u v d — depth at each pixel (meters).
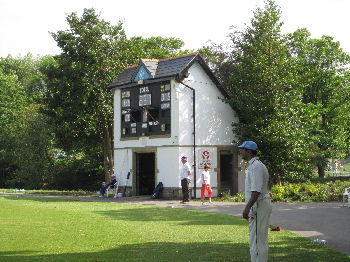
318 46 35.91
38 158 41.66
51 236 10.30
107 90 28.34
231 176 26.38
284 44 25.58
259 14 24.47
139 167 26.48
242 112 25.45
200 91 24.95
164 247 9.00
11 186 46.38
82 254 8.16
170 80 24.17
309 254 8.31
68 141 31.25
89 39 30.50
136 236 10.46
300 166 23.72
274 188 21.45
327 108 34.16
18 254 8.09
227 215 15.30
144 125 25.66
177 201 22.03
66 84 29.69
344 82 36.62
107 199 23.55
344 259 7.86
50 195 27.38
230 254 8.28
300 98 25.25
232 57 29.55
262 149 23.69
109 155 33.00
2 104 53.44
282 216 14.66
